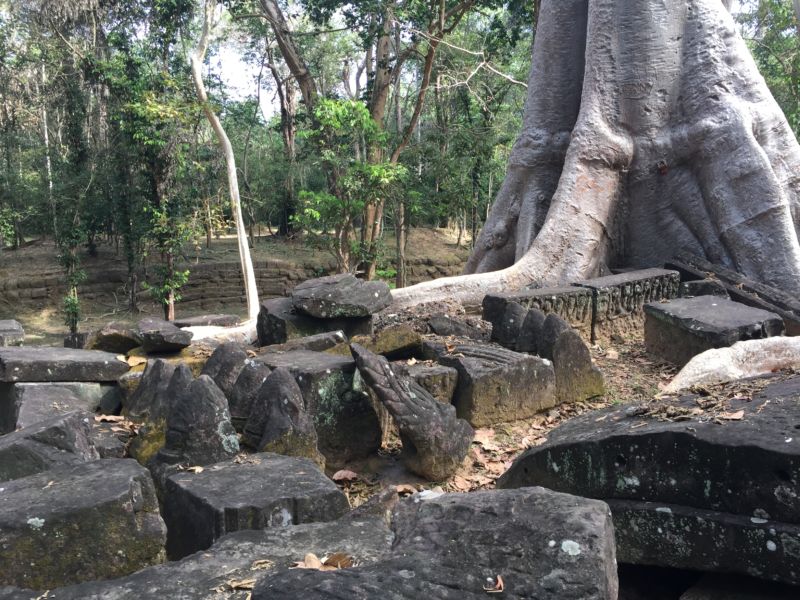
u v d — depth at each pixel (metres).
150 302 30.34
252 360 5.53
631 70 12.62
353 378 5.70
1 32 26.47
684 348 8.62
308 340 6.97
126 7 25.97
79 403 5.95
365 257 22.73
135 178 27.47
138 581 2.63
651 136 12.55
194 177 26.78
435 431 5.39
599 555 2.49
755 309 8.95
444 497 2.98
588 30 12.98
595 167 12.34
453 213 27.70
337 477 5.39
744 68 12.70
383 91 24.97
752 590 3.18
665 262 11.98
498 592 2.41
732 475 3.14
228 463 4.11
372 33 23.09
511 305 8.23
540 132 13.62
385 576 2.46
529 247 12.70
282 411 4.90
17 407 5.66
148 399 5.75
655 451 3.39
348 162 21.78
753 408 3.54
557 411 6.81
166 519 3.85
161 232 25.52
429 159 26.08
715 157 12.12
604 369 8.57
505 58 26.19
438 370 6.32
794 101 25.30
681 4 12.77
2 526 2.99
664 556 3.33
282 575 2.47
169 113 22.19
